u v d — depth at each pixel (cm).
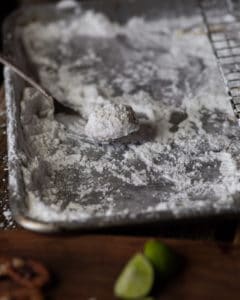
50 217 33
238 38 52
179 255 31
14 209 33
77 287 30
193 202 34
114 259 31
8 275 30
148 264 30
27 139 41
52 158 40
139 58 52
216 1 57
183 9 57
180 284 30
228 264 31
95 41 56
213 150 40
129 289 29
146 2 57
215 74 49
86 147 41
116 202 36
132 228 32
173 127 43
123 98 47
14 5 71
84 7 58
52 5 58
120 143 41
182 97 46
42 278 30
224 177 38
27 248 32
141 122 43
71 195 37
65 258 32
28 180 36
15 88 45
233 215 32
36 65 53
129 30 57
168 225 32
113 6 58
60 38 57
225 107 44
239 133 41
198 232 35
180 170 39
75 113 45
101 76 50
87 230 32
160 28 57
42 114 44
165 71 50
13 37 54
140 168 39
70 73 51
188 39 54
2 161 41
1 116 45
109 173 39
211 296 29
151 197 37
